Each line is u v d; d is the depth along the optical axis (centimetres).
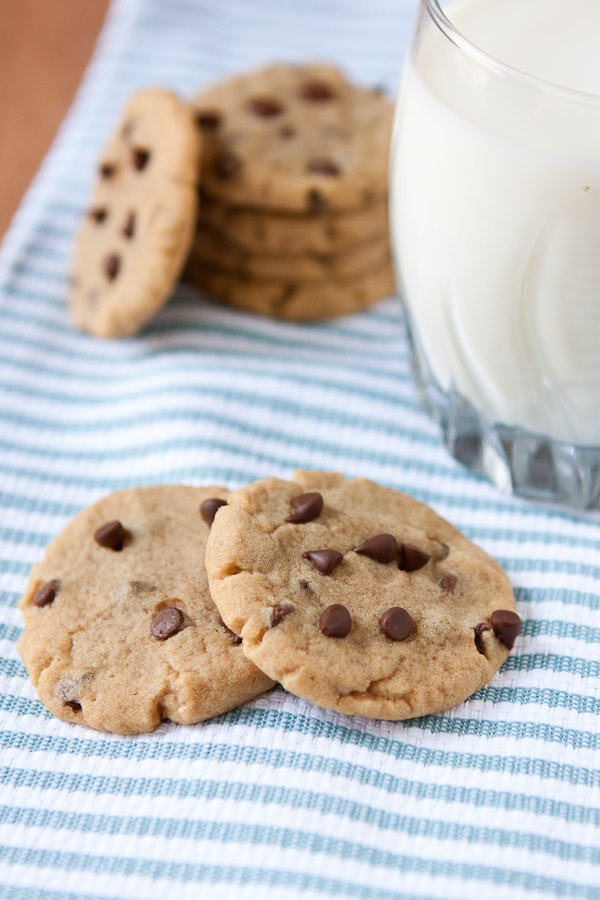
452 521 50
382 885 42
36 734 44
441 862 42
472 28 47
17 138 64
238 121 56
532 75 45
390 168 50
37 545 49
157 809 43
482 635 45
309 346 55
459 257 46
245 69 65
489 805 43
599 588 47
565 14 47
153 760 44
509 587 46
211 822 43
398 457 52
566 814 43
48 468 51
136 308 53
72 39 71
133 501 48
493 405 49
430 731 44
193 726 44
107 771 44
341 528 46
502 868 42
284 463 51
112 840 43
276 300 56
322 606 44
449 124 45
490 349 47
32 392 54
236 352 55
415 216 47
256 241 54
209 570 45
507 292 46
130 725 44
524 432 49
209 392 52
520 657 46
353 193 54
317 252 55
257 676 44
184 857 42
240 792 43
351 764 44
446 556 47
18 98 66
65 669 44
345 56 66
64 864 42
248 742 44
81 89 65
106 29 69
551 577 48
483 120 45
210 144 55
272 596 44
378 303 57
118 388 54
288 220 54
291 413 52
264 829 43
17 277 57
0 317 56
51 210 60
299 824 43
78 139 62
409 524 47
